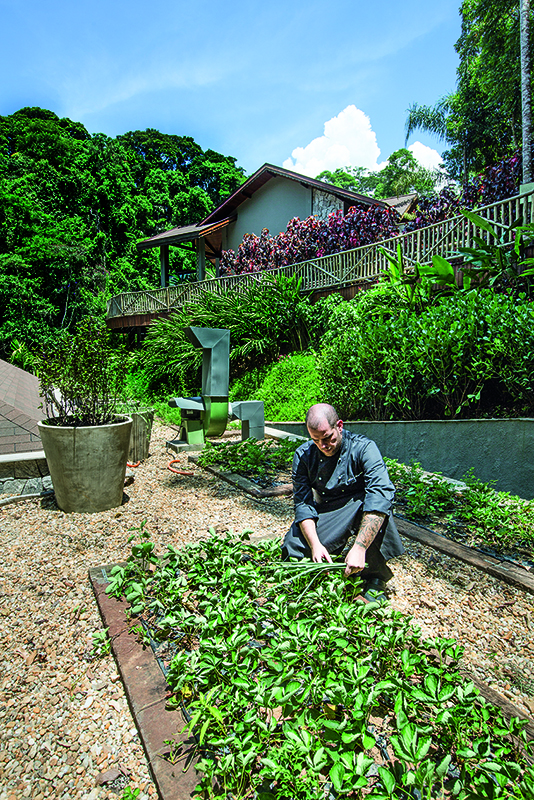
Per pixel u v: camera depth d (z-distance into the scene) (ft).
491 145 81.92
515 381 17.15
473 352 18.57
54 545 10.87
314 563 7.14
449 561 9.82
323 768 4.89
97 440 12.54
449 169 91.30
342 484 8.16
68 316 113.39
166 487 15.51
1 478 14.47
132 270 135.54
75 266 118.83
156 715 5.61
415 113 81.05
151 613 7.67
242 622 6.92
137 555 8.18
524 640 7.22
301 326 38.14
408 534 11.02
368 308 27.58
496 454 16.89
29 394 22.81
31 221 115.44
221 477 16.33
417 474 14.62
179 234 66.74
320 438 7.55
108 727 5.74
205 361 20.94
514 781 4.30
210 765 4.53
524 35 50.55
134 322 61.05
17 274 106.11
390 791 4.02
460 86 75.56
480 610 8.04
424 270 23.99
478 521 11.33
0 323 101.55
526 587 8.58
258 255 50.75
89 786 4.99
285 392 33.17
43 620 7.92
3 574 9.53
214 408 20.59
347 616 6.21
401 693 5.00
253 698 5.34
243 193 62.54
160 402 40.29
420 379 20.79
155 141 182.50
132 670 6.41
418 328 20.62
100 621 7.85
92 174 147.95
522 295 18.79
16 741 5.58
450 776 4.72
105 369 13.65
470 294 19.47
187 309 44.98
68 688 6.39
